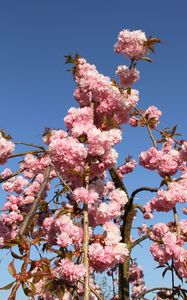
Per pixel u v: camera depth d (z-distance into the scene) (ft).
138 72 16.31
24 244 11.18
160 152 18.69
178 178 18.10
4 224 18.99
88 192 11.22
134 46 16.35
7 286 10.43
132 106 13.53
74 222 11.93
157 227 17.89
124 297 24.06
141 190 23.76
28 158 20.01
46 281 10.91
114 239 11.12
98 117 13.01
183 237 17.13
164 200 17.47
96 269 11.01
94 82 12.92
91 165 11.54
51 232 13.12
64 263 10.41
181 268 16.57
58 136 11.94
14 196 20.45
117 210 11.76
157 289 18.08
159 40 16.37
